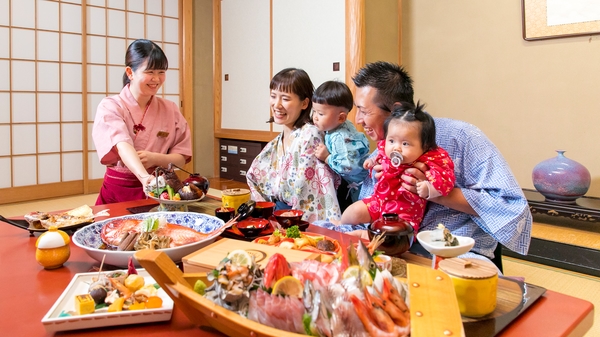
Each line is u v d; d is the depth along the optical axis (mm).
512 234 1321
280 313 650
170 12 5621
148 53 2172
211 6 6051
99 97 5066
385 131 1382
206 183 1913
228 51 5859
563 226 3514
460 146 1468
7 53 4418
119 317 794
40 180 4750
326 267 739
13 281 1022
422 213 1477
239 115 5805
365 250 755
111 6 5066
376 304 636
